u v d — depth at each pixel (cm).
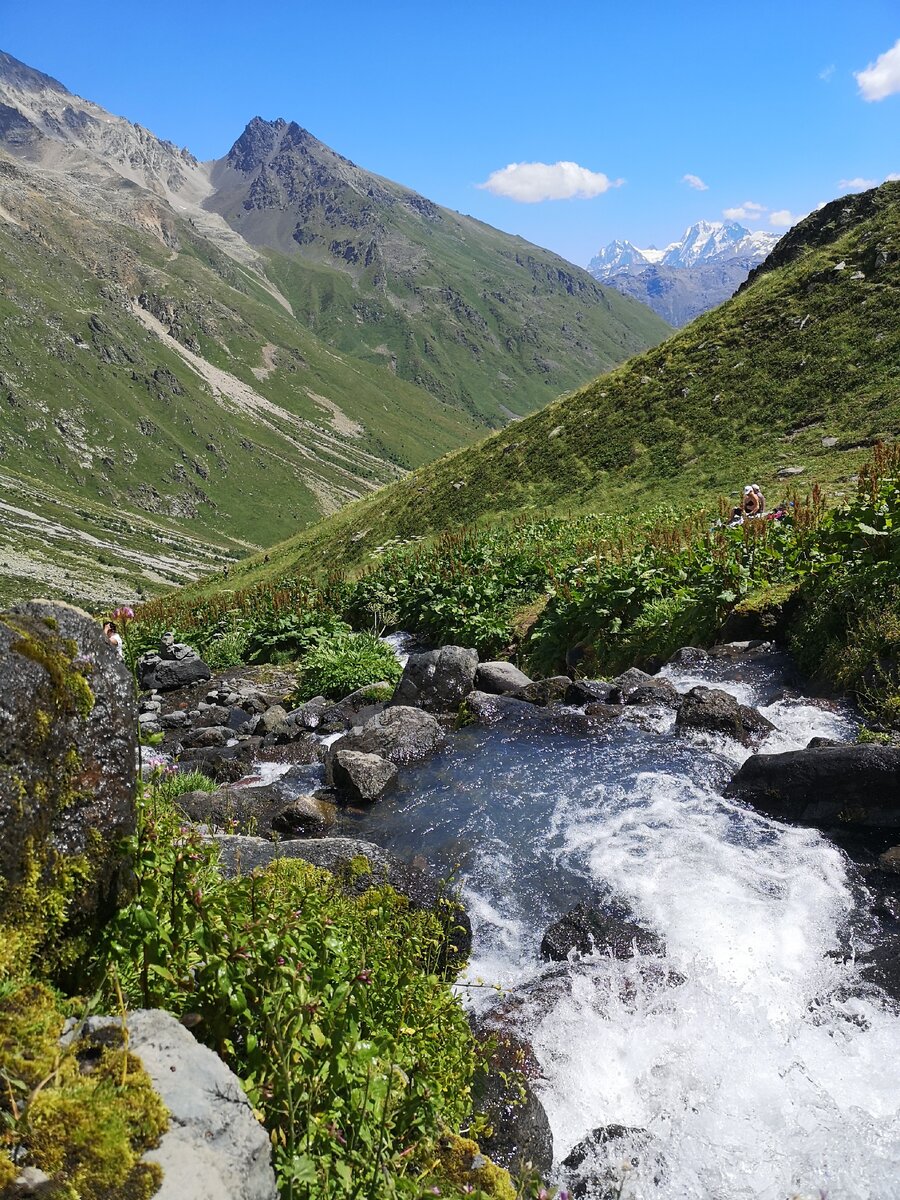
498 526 4806
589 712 1187
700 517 2748
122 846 353
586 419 5544
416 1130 388
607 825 839
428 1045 436
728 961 610
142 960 354
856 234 5516
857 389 4259
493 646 2012
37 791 318
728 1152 453
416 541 5241
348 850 757
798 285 5375
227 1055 349
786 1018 550
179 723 1775
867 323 4681
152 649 2384
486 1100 476
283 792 1089
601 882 737
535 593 2259
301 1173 299
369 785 1022
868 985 568
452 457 6750
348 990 360
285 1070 316
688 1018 559
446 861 827
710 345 5406
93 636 366
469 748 1117
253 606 3153
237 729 1670
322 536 6894
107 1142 253
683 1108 493
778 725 1037
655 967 609
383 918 553
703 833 798
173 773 1122
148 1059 289
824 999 563
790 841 766
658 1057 532
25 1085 261
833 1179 425
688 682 1277
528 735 1131
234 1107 288
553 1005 573
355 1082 349
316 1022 361
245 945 353
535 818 886
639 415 5175
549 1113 500
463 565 2648
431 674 1409
